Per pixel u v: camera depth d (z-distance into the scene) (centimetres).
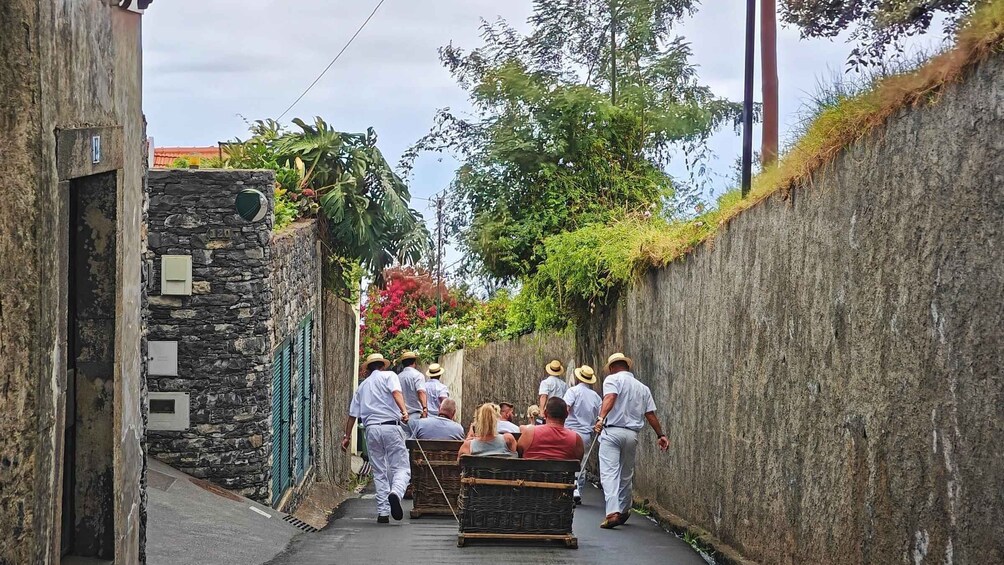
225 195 1265
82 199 604
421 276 3738
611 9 1995
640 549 1068
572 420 1481
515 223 1991
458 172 2038
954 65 586
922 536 610
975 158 562
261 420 1276
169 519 1022
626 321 1562
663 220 1590
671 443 1294
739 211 1015
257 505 1241
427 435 1453
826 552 766
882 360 673
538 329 2059
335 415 2028
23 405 455
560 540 1079
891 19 845
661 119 1980
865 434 699
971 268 563
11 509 448
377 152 1789
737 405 1010
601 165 1988
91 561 596
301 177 1714
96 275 605
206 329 1267
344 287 1967
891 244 664
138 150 677
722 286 1072
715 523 1081
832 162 767
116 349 606
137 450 683
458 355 3322
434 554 1019
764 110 1219
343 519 1427
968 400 561
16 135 452
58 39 493
